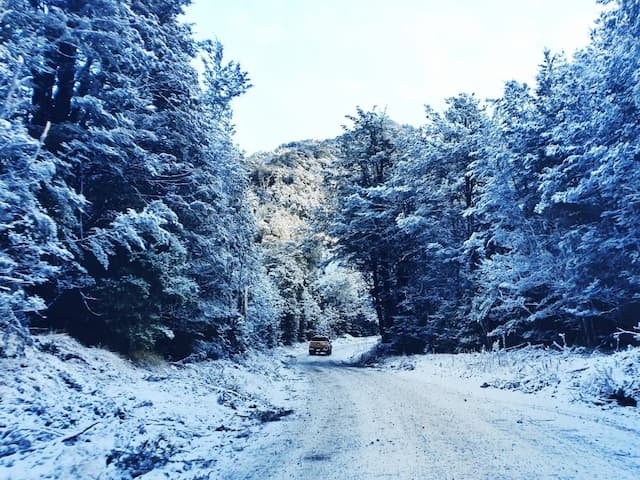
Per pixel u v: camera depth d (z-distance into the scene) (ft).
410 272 104.01
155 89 46.60
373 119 114.73
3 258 22.25
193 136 50.47
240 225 78.02
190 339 57.21
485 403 34.58
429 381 54.39
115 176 40.96
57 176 31.45
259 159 597.93
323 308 253.65
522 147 65.21
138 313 39.06
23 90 30.12
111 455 18.45
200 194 53.36
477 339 81.15
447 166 93.40
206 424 28.43
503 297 67.21
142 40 38.60
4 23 27.96
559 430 23.44
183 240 51.88
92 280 35.50
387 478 16.79
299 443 24.04
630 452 18.48
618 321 54.24
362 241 105.50
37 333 34.60
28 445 18.07
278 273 202.90
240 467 19.40
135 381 33.76
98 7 34.68
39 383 24.91
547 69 65.77
